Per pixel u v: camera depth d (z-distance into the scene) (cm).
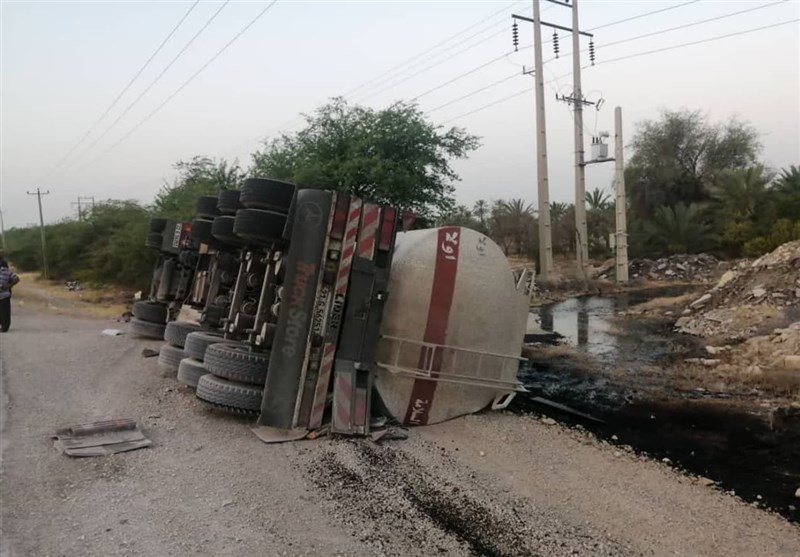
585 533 471
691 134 4591
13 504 479
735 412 814
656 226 3822
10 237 6153
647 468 621
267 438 623
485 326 746
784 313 1318
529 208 4725
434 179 2333
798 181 3462
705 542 465
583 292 2586
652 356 1191
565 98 2775
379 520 476
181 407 750
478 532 464
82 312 1980
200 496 504
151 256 2491
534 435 705
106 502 488
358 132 2280
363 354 671
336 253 654
